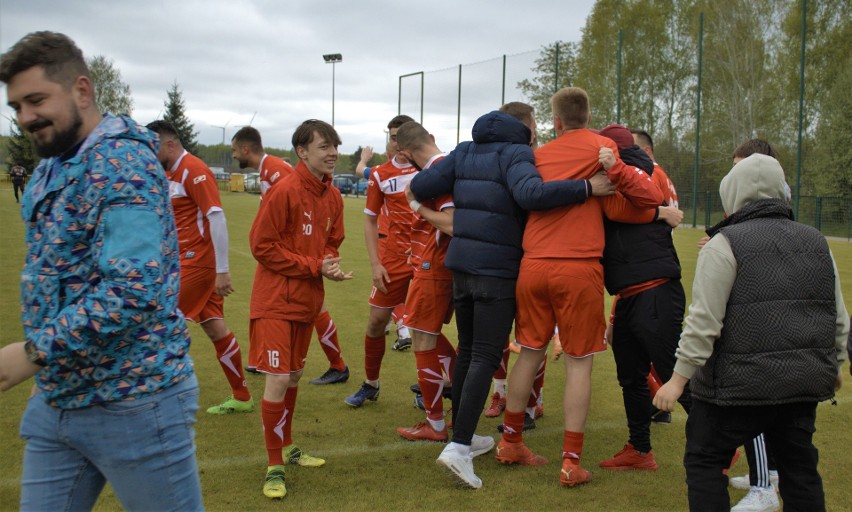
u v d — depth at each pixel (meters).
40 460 1.94
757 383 2.36
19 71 1.79
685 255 14.68
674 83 33.44
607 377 5.48
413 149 4.08
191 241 4.38
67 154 1.90
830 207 24.22
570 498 3.29
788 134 28.44
